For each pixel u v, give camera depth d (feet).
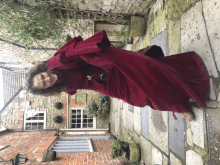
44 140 16.62
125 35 11.08
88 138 17.95
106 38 4.18
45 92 4.06
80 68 4.54
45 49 13.24
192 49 5.73
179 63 5.02
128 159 10.71
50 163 10.77
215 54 4.65
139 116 10.98
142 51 5.56
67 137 18.43
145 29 10.44
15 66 21.57
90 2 8.75
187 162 5.87
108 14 9.71
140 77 3.83
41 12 8.65
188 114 5.23
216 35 4.65
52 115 22.20
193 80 4.71
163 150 7.64
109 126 21.75
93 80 4.71
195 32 5.60
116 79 4.82
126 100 4.96
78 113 23.50
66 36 11.43
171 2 7.25
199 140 5.24
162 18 8.20
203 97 4.66
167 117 7.31
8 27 9.45
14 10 8.34
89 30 11.43
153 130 8.77
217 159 4.58
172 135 6.90
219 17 4.56
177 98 4.11
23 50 13.82
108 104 21.70
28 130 21.27
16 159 10.88
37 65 4.01
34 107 21.97
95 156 12.01
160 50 5.57
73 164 10.60
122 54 3.91
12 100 21.83
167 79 3.90
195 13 5.60
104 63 4.32
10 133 20.22
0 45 12.42
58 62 3.90
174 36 7.05
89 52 3.78
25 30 9.11
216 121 4.56
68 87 4.32
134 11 9.81
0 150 13.41
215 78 4.61
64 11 9.27
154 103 4.06
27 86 3.97
